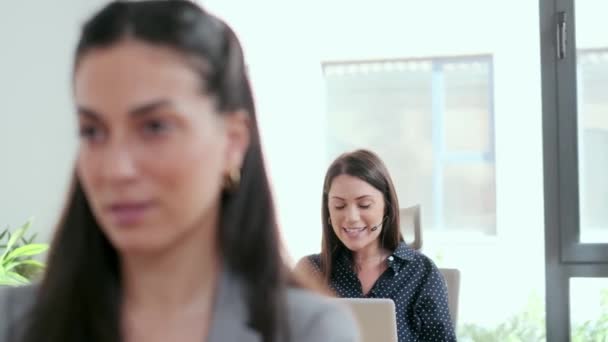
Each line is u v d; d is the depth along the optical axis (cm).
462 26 452
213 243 60
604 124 371
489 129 473
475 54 457
